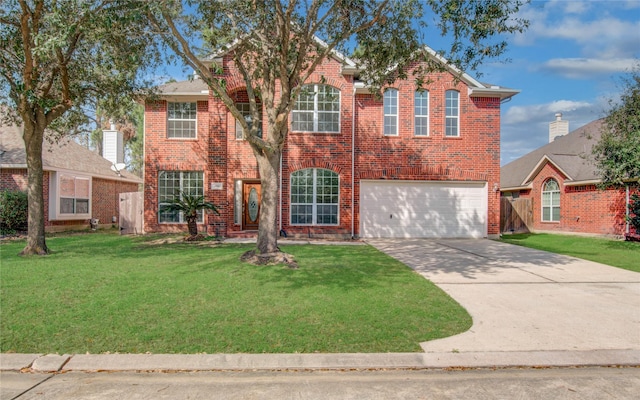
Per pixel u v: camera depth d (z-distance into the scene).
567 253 12.55
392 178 16.34
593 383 4.16
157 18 8.79
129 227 16.94
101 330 5.12
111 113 13.32
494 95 16.73
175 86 17.23
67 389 3.91
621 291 7.71
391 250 12.69
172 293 6.69
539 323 5.81
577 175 18.94
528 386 4.08
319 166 16.08
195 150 16.86
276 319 5.60
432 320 5.77
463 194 16.77
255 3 8.82
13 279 7.52
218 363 4.41
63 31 7.89
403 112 16.45
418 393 3.90
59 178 18.27
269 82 9.77
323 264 9.47
